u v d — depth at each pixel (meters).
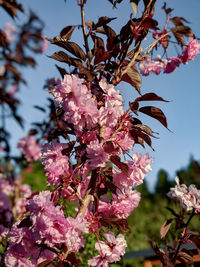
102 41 0.52
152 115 0.48
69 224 0.42
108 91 0.46
